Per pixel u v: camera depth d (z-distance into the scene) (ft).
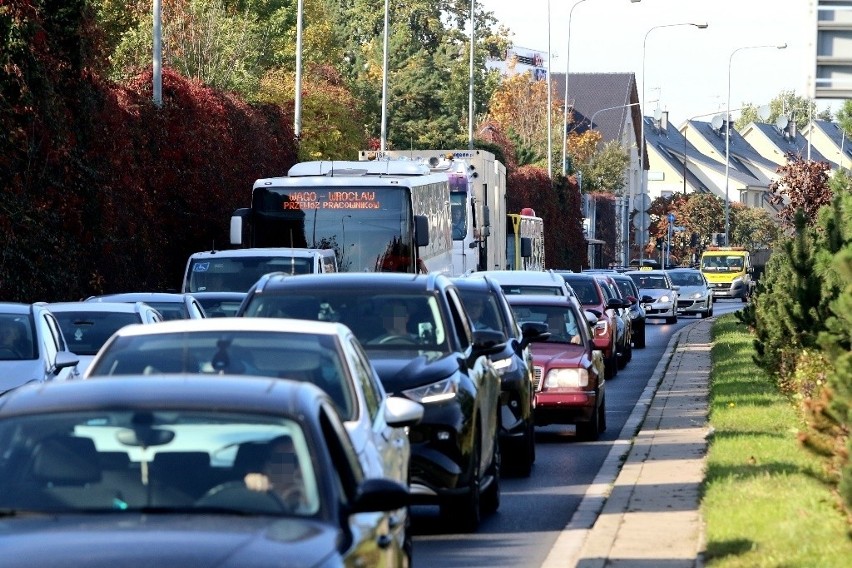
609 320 285.23
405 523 71.72
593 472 151.94
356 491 59.00
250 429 59.11
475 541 110.63
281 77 554.46
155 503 56.34
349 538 55.36
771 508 107.55
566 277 298.76
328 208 263.70
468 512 113.39
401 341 115.75
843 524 94.99
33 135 223.92
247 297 118.42
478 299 158.71
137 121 287.89
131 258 280.72
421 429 107.86
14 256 223.30
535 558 103.35
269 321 86.79
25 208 224.74
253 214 264.52
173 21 442.91
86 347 163.84
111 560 48.55
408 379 108.99
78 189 245.65
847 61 112.16
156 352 83.82
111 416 59.77
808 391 160.97
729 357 296.51
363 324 116.37
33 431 59.21
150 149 302.45
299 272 234.79
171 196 316.19
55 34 236.22
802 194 452.35
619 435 187.52
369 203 262.88
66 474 57.41
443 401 108.78
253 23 562.66
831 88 112.57
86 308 170.50
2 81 215.92
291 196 264.31
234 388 61.93
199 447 58.34
